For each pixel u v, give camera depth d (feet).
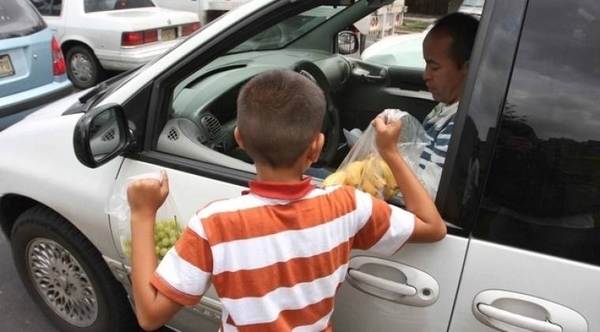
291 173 3.57
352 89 9.46
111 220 5.92
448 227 4.07
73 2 20.51
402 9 11.03
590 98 3.61
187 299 3.48
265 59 8.46
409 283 4.24
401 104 9.10
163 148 5.67
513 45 3.80
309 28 9.66
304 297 3.61
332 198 3.74
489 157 3.86
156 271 3.52
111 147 5.53
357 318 4.68
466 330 4.15
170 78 5.51
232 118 6.76
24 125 6.91
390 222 3.86
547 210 3.74
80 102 6.93
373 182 4.37
